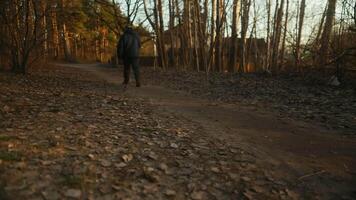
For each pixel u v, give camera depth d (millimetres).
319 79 13531
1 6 12898
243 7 24469
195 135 5551
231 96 10383
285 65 20484
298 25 21203
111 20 29094
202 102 9172
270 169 4289
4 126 4941
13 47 13859
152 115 6906
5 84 10180
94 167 3793
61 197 3111
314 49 16375
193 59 25703
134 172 3822
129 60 12008
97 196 3229
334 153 4961
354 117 7113
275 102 9172
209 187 3689
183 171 4012
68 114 6188
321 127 6406
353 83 12273
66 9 15422
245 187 3752
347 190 3826
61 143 4387
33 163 3666
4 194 2979
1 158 3633
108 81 14359
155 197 3357
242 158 4594
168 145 4875
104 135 5004
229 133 5867
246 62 29141
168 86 12992
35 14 13438
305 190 3787
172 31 26375
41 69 18391
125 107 7539
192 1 24875
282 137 5727
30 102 7227
